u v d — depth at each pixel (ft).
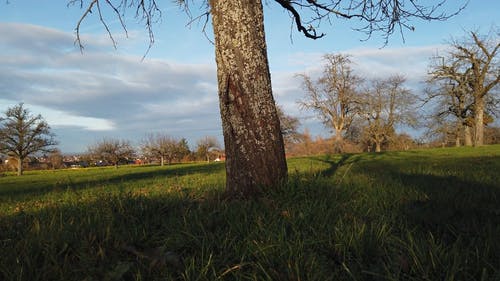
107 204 13.71
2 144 184.85
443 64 138.92
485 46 127.24
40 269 7.96
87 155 260.83
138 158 270.67
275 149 14.43
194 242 9.41
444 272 7.13
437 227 10.21
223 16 14.53
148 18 20.81
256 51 14.56
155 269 8.25
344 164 50.67
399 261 7.80
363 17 21.63
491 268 7.25
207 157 266.36
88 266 8.38
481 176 21.99
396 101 203.72
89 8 19.10
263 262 7.95
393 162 51.57
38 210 16.46
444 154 76.69
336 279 7.43
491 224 9.83
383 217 10.84
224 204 12.59
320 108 189.57
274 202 12.83
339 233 9.11
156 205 13.56
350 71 183.93
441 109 151.53
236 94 14.29
